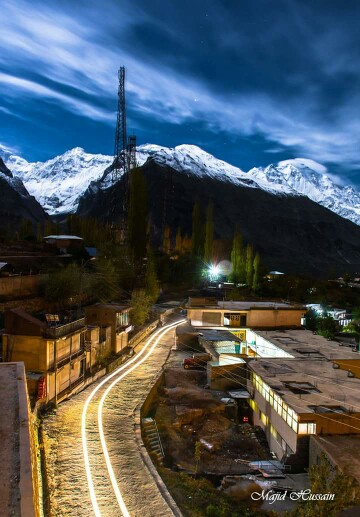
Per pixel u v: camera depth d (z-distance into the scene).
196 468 25.88
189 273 103.62
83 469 21.67
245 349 53.28
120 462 22.66
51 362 28.89
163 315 68.38
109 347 42.56
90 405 30.19
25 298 45.09
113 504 19.03
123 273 69.88
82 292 53.28
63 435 25.08
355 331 77.12
